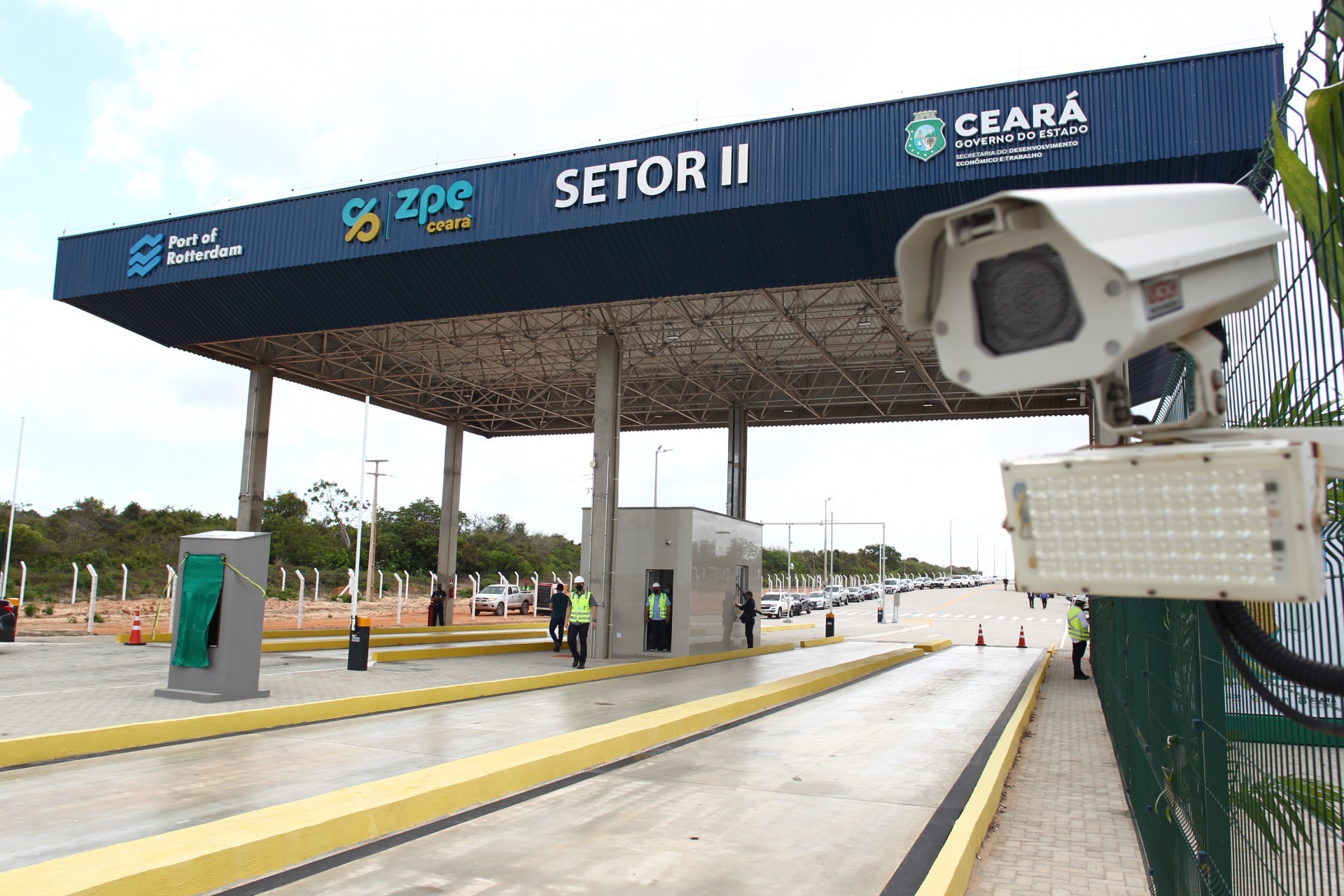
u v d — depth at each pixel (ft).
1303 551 4.74
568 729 39.11
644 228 59.82
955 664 82.07
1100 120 49.44
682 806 26.30
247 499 90.99
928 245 5.57
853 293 76.07
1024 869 22.02
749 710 46.88
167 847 18.29
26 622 100.32
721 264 61.87
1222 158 47.37
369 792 23.71
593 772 30.53
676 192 58.34
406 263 66.03
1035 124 50.44
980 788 28.25
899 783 30.66
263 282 70.13
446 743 35.29
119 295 74.28
